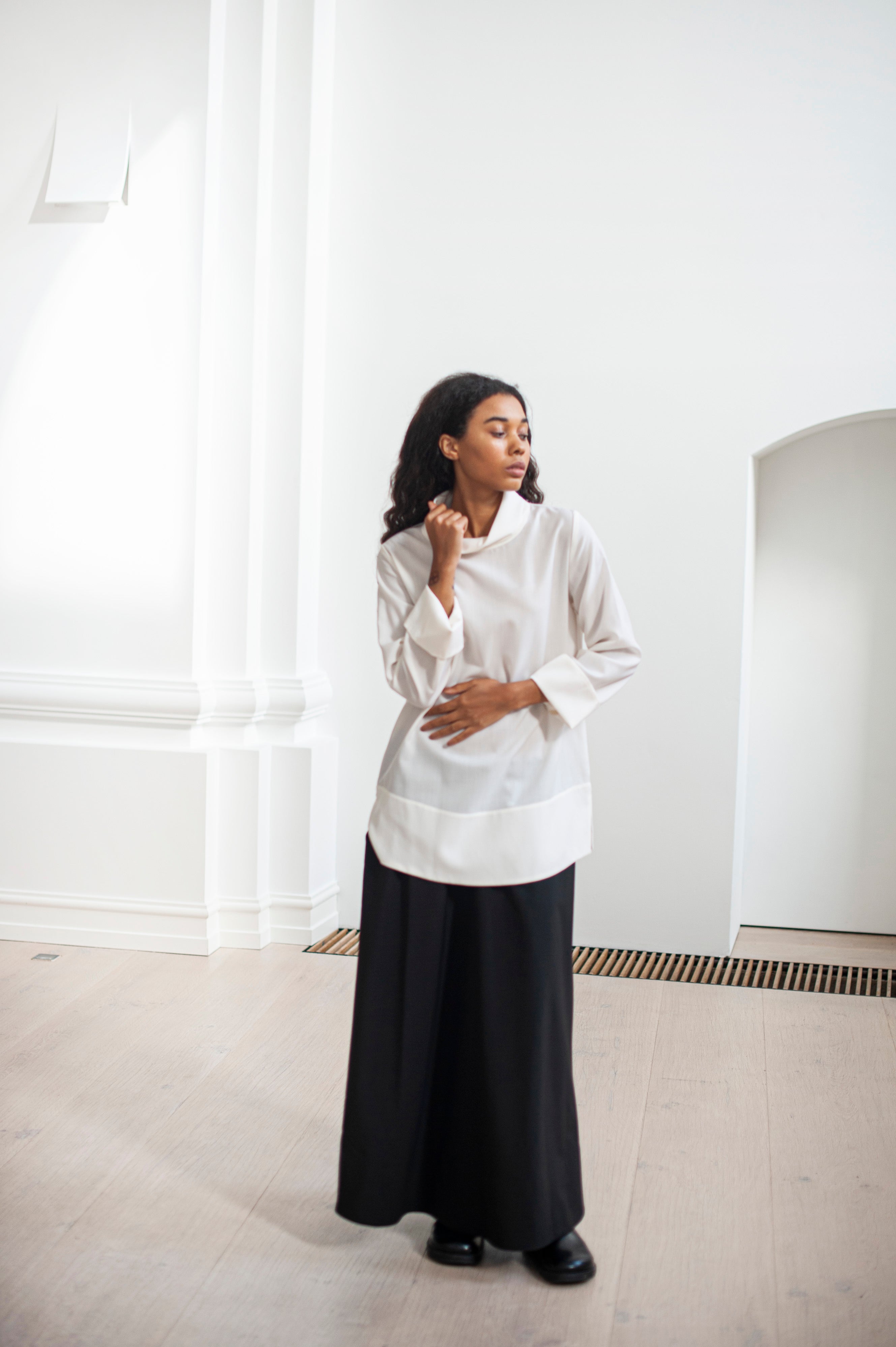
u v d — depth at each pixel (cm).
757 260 369
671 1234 211
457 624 190
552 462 383
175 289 372
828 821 407
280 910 388
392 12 390
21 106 380
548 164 382
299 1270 198
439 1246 201
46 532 382
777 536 405
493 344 387
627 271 377
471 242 388
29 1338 177
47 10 378
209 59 369
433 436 196
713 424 373
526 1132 187
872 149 361
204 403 374
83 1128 250
